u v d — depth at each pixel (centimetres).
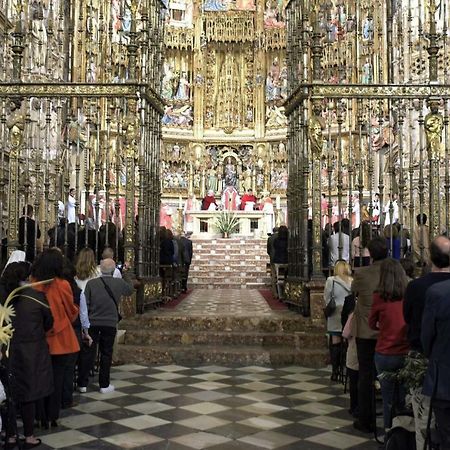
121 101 1172
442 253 468
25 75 1566
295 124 1140
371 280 600
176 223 2636
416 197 1686
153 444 553
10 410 529
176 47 2728
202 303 1321
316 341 948
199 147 2736
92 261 791
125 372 863
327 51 2230
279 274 1410
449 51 1719
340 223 978
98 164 1078
